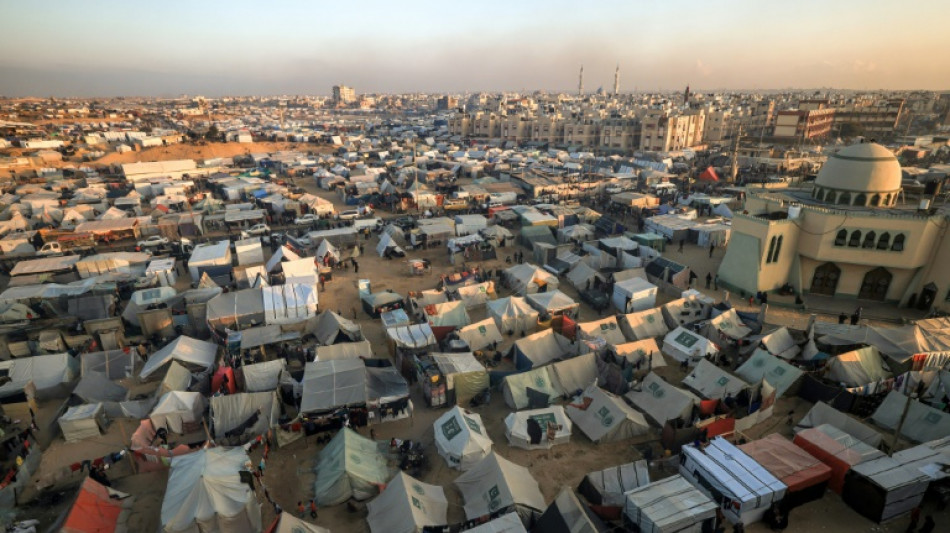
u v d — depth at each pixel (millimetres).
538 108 189875
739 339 37062
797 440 25094
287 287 42812
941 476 22438
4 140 130625
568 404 31094
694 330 39094
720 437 25438
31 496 24406
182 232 67312
